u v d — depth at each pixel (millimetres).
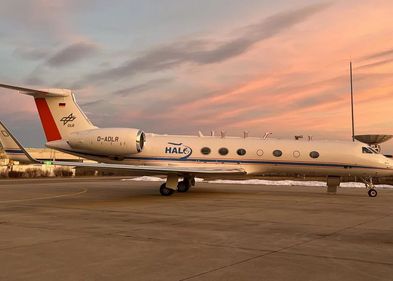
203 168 18875
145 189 23797
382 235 8586
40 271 5590
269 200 17000
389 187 27016
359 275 5457
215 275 5426
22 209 13367
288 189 24516
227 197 18344
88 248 7117
